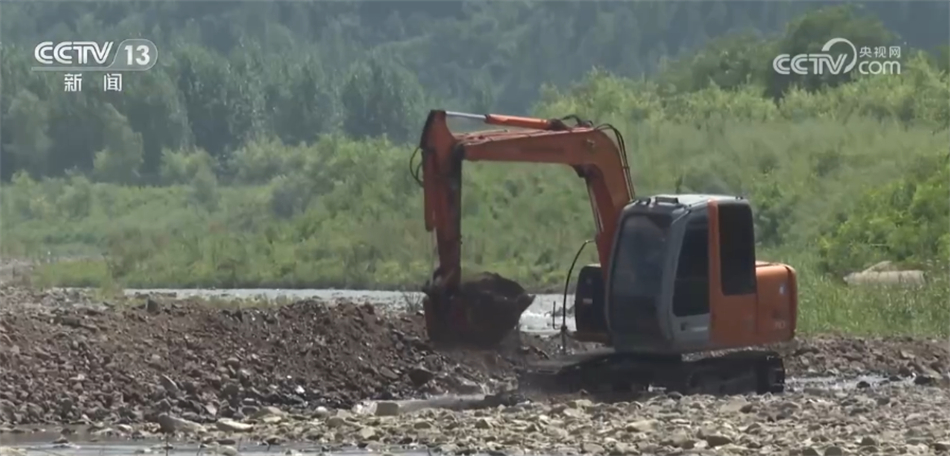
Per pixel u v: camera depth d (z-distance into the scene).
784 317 60.31
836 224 132.75
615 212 62.12
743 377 60.19
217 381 56.28
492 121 61.53
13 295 85.00
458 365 63.88
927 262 103.44
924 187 120.31
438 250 59.62
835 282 100.88
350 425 46.81
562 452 40.41
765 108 183.12
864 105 177.62
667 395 56.66
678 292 56.69
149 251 139.12
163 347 58.03
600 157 62.12
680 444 41.03
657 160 162.75
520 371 59.88
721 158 159.88
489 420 46.72
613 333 57.66
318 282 127.94
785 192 147.00
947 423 45.44
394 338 64.69
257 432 46.00
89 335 57.28
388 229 142.88
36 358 53.78
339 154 172.00
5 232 160.62
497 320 60.38
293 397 57.53
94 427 48.00
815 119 175.25
